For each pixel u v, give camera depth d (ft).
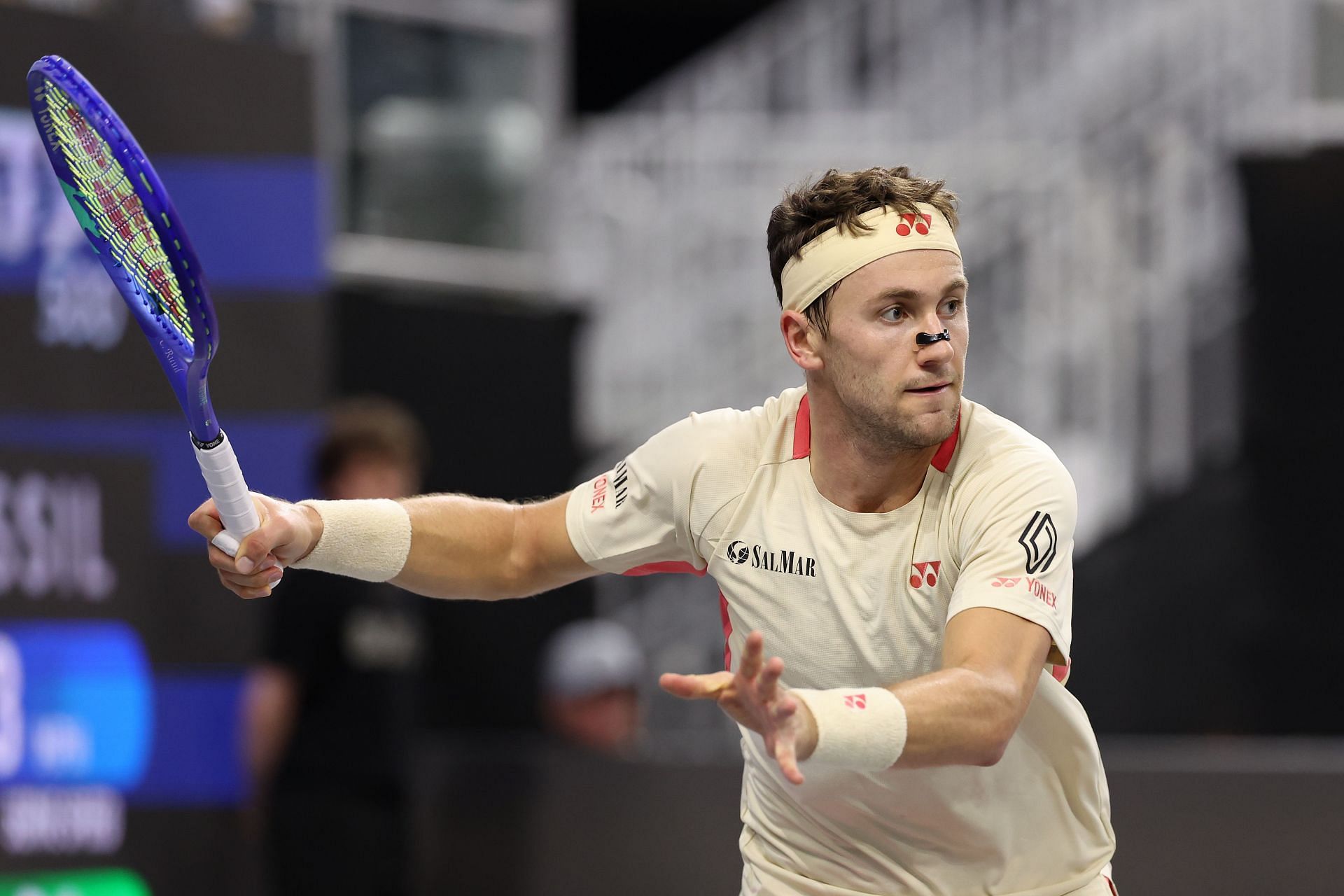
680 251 114.11
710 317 113.09
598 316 109.91
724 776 57.52
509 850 58.03
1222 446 97.14
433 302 82.07
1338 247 90.22
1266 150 91.15
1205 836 54.19
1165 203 102.73
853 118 115.03
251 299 56.03
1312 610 91.97
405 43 85.05
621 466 32.24
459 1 86.99
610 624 103.19
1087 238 104.01
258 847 54.95
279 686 54.44
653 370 112.37
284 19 80.12
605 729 67.21
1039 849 31.14
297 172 56.85
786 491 30.01
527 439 84.28
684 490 30.81
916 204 27.94
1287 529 92.12
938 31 115.44
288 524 29.09
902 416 27.68
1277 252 90.94
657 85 148.87
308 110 57.36
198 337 26.78
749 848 34.06
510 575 32.30
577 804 58.08
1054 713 29.91
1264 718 92.53
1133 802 54.54
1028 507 27.68
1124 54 108.47
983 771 30.07
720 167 115.14
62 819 52.19
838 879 32.37
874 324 27.73
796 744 23.53
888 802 30.66
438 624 80.38
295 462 56.13
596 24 153.17
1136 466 99.35
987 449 28.78
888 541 29.01
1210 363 98.27
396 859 55.11
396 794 55.36
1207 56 105.60
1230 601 93.86
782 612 30.07
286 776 54.29
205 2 61.46
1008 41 113.09
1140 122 106.42
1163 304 100.89
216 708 54.95
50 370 52.85
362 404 70.18
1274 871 53.88
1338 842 53.88
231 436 55.52
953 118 113.50
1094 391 102.01
